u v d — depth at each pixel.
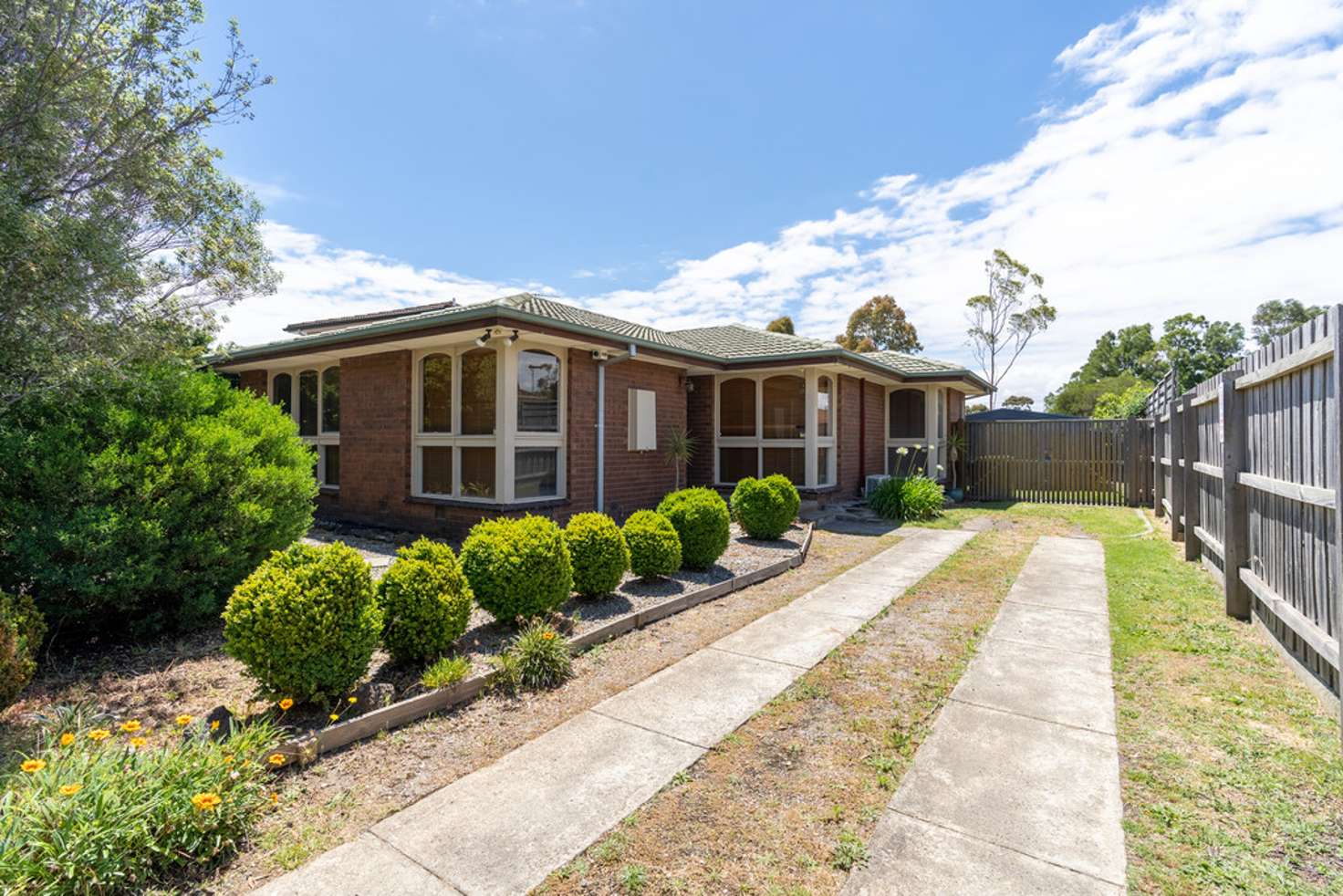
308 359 10.78
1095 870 2.30
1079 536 9.69
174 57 5.09
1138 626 5.14
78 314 4.38
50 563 4.14
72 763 2.55
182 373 5.39
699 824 2.61
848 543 9.20
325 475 11.25
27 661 3.44
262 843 2.50
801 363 11.41
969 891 2.20
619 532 5.93
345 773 3.02
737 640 4.96
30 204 4.52
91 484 4.30
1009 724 3.48
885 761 3.10
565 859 2.40
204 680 4.08
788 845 2.48
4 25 4.30
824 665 4.39
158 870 2.33
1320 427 3.50
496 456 8.66
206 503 4.88
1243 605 5.25
